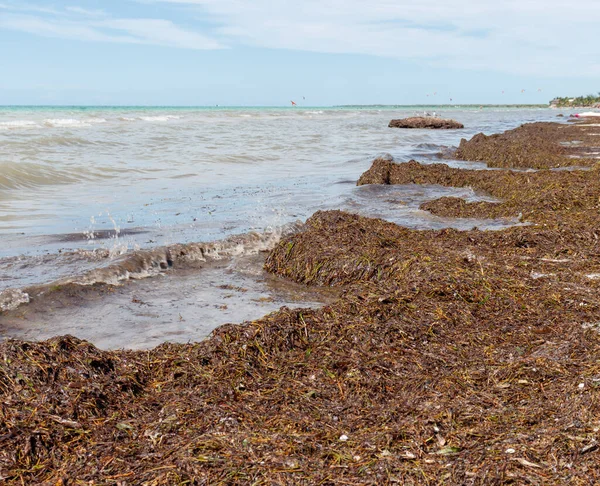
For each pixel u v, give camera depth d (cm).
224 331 500
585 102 15638
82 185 1529
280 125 4688
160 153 2272
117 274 756
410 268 686
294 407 400
